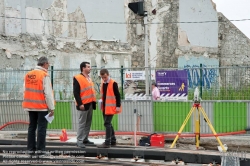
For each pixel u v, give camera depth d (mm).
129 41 77188
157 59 80188
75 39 69375
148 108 41344
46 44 65250
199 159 28953
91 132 42625
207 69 41281
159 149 30969
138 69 47250
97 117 42688
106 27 73812
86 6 71188
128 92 43312
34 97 26047
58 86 50031
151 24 79438
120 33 75875
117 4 75562
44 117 26281
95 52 72062
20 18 62062
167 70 41438
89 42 71375
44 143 26547
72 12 69250
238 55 89875
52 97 26281
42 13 65125
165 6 81938
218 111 40344
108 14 74188
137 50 78250
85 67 30859
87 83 30812
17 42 61375
